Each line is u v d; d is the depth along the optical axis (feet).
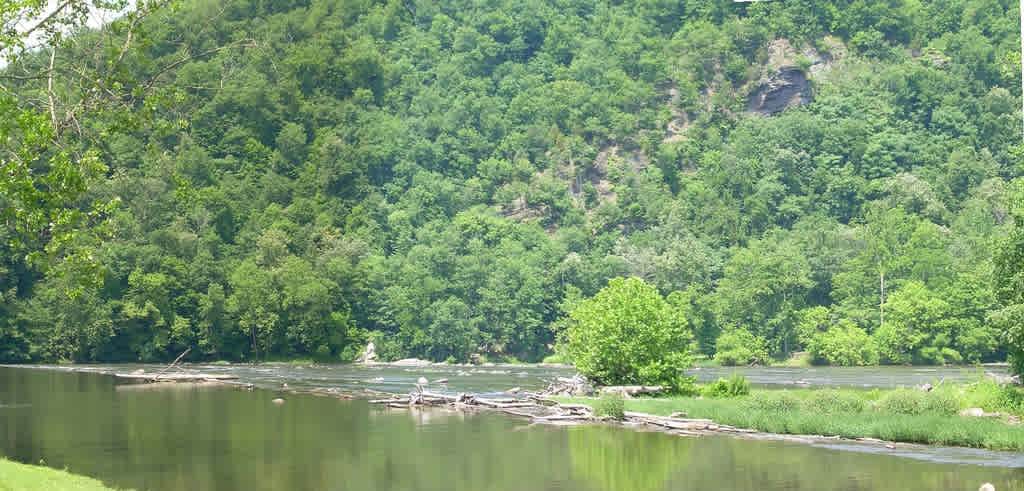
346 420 178.29
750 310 591.37
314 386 285.02
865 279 608.60
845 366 533.55
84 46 104.06
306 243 648.79
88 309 494.59
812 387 285.84
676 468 117.50
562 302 629.10
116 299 521.24
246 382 303.48
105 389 262.26
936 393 168.66
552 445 139.85
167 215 618.85
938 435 135.85
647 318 209.87
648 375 205.57
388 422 174.09
